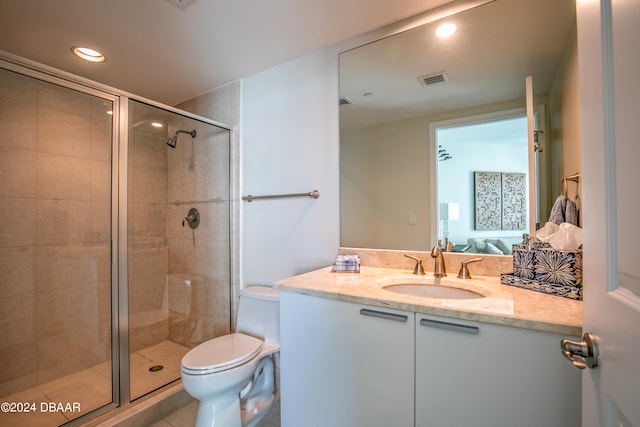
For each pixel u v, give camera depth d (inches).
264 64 77.5
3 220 68.1
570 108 45.6
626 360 17.5
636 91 16.4
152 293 91.6
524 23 51.1
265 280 80.4
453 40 56.8
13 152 68.7
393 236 63.2
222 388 52.4
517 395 32.0
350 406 42.6
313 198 72.5
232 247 86.5
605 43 20.2
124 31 62.4
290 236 76.0
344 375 43.2
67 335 74.3
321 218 71.2
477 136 55.0
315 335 46.0
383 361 40.0
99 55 72.1
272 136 79.2
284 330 49.5
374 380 40.7
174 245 96.1
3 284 68.2
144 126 84.4
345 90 67.9
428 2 56.0
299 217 74.6
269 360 67.4
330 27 62.8
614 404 19.1
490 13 53.6
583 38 23.9
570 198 45.3
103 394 68.9
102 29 61.7
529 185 50.4
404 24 61.0
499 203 53.0
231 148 87.0
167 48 69.6
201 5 54.9
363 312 41.4
